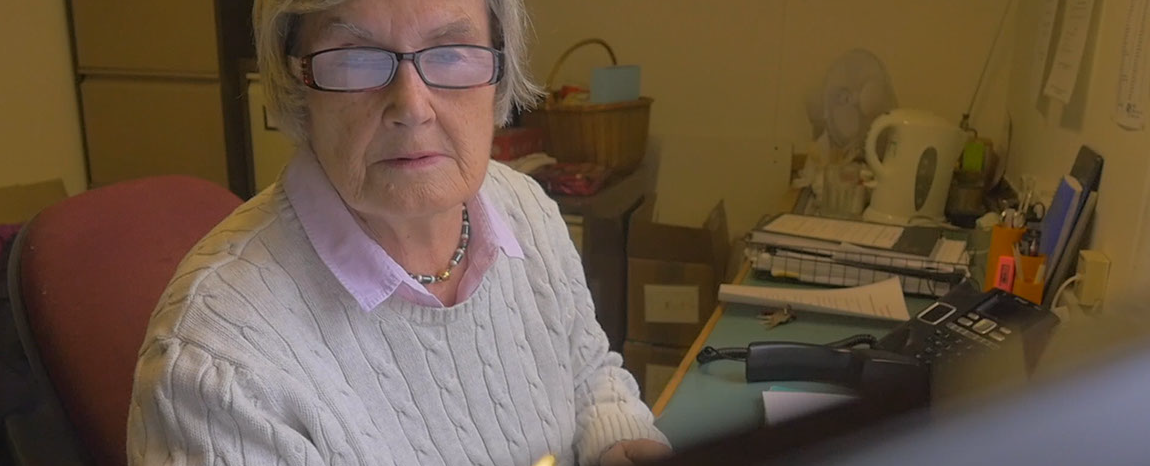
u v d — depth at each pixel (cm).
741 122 265
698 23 261
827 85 237
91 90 267
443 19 82
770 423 24
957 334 113
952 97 244
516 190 113
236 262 83
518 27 97
